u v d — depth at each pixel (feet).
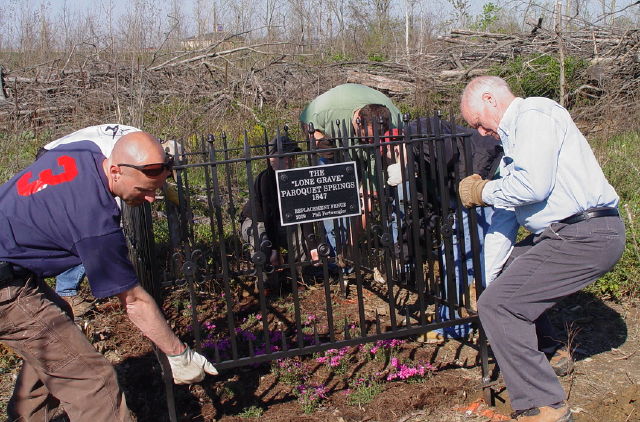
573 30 42.70
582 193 10.32
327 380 12.73
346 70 41.14
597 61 38.09
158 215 20.27
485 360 12.12
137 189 9.07
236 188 23.02
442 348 13.98
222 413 11.79
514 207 10.71
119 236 9.06
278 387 12.54
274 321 15.26
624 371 13.12
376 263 16.10
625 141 29.96
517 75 38.52
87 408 9.59
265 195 15.67
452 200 13.74
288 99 36.58
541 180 10.02
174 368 9.84
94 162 9.15
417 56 42.65
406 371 12.50
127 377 13.05
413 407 11.87
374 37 54.49
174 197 14.25
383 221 11.80
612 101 34.22
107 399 9.62
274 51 45.60
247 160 10.84
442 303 12.84
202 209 21.07
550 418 10.46
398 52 47.44
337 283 17.47
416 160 13.62
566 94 35.45
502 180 10.56
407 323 12.19
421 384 12.49
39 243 9.00
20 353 9.55
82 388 9.58
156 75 36.63
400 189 14.97
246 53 43.62
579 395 12.30
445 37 45.75
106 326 15.11
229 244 18.17
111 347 14.20
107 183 9.14
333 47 51.98
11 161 23.97
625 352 13.88
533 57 39.86
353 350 13.73
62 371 9.46
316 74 39.34
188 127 30.09
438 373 12.95
